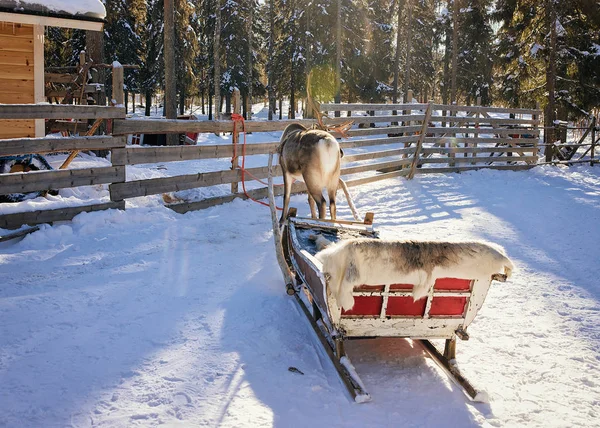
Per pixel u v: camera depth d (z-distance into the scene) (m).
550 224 9.49
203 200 8.83
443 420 3.39
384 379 3.87
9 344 4.02
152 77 35.00
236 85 39.09
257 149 9.83
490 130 16.31
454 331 3.89
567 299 5.81
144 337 4.30
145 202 8.48
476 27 33.53
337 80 30.30
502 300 5.72
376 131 12.38
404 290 3.64
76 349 4.02
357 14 34.53
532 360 4.34
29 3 8.89
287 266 5.55
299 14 35.25
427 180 13.72
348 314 3.66
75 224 6.99
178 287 5.45
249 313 4.91
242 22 39.12
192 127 8.51
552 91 20.06
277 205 9.68
